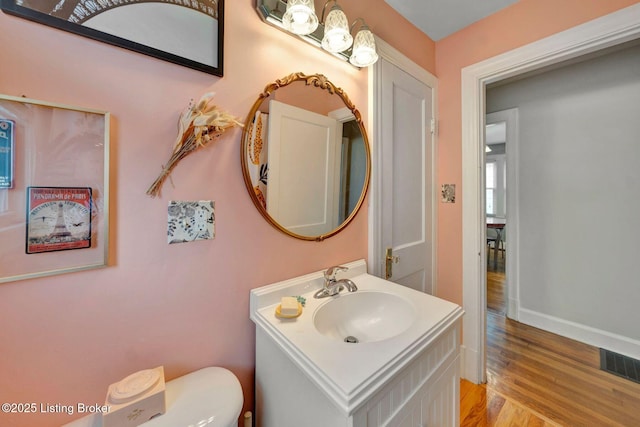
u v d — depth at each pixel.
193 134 0.75
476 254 1.64
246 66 0.92
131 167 0.72
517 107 2.45
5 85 0.57
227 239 0.91
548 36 1.36
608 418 1.38
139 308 0.75
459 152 1.72
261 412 0.94
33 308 0.61
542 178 2.33
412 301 1.02
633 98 1.90
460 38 1.70
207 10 0.83
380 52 1.39
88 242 0.67
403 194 1.58
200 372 0.84
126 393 0.62
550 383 1.65
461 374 1.71
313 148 1.13
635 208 1.92
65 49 0.63
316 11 1.12
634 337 1.93
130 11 0.70
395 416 0.69
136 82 0.72
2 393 0.59
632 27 1.15
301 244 1.12
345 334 1.04
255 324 0.96
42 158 0.61
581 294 2.16
